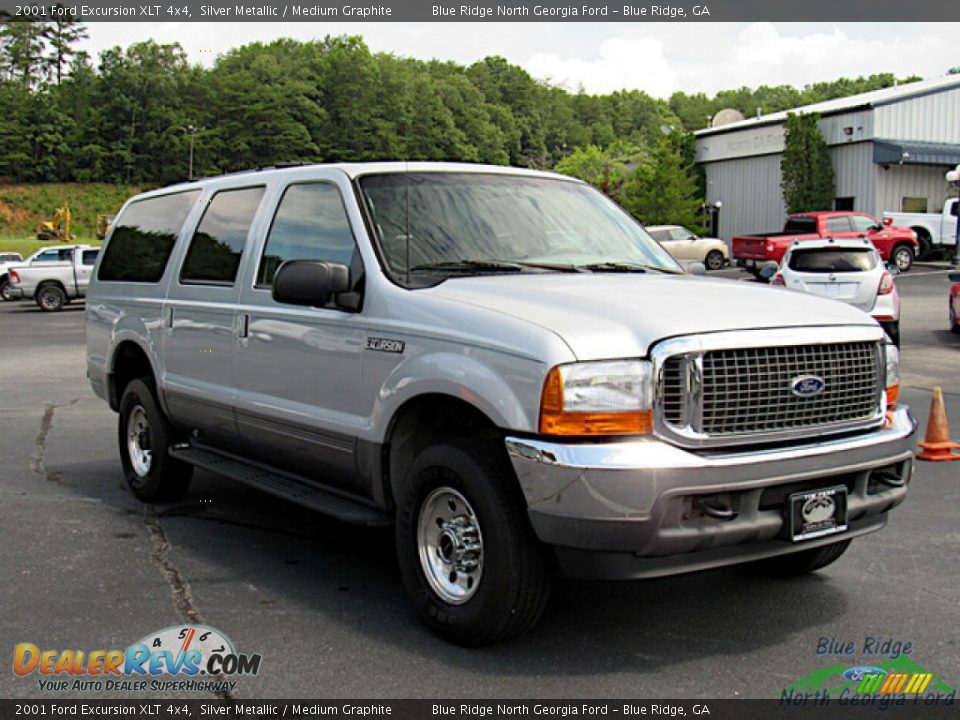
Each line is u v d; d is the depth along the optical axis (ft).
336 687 12.78
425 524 14.55
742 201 153.89
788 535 13.39
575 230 17.87
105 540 19.57
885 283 48.52
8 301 111.65
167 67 563.89
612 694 12.57
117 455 28.55
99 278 24.62
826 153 136.15
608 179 214.69
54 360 55.26
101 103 542.16
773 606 15.79
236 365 18.57
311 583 16.94
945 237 119.65
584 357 12.71
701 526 12.75
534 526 12.95
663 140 161.17
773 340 13.43
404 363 14.71
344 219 16.72
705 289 15.07
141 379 22.41
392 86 581.94
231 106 547.49
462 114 610.65
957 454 27.07
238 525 20.75
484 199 17.54
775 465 13.07
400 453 15.29
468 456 13.66
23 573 17.44
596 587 16.71
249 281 18.49
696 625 14.96
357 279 15.97
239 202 19.88
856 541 19.39
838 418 14.23
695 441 12.88
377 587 16.75
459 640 14.03
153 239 22.63
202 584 16.88
